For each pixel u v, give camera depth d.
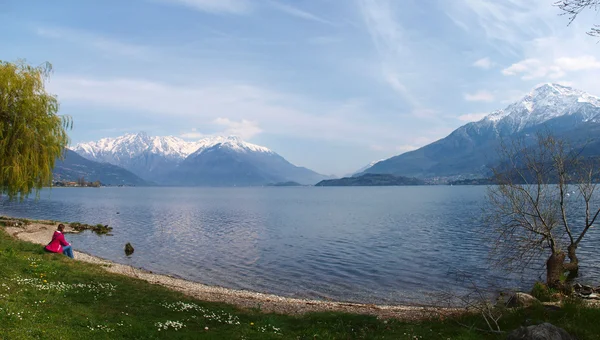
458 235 53.41
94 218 81.69
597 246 39.47
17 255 20.95
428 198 164.50
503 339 11.64
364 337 12.69
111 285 18.38
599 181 21.91
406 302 24.86
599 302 18.94
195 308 16.20
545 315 13.38
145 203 145.75
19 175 28.67
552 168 22.20
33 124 29.95
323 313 16.34
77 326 11.18
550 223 22.30
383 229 62.44
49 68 32.16
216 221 78.00
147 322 12.88
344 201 162.38
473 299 22.89
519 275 30.02
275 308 20.25
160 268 34.41
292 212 103.38
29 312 11.43
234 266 35.66
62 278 17.94
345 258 39.09
